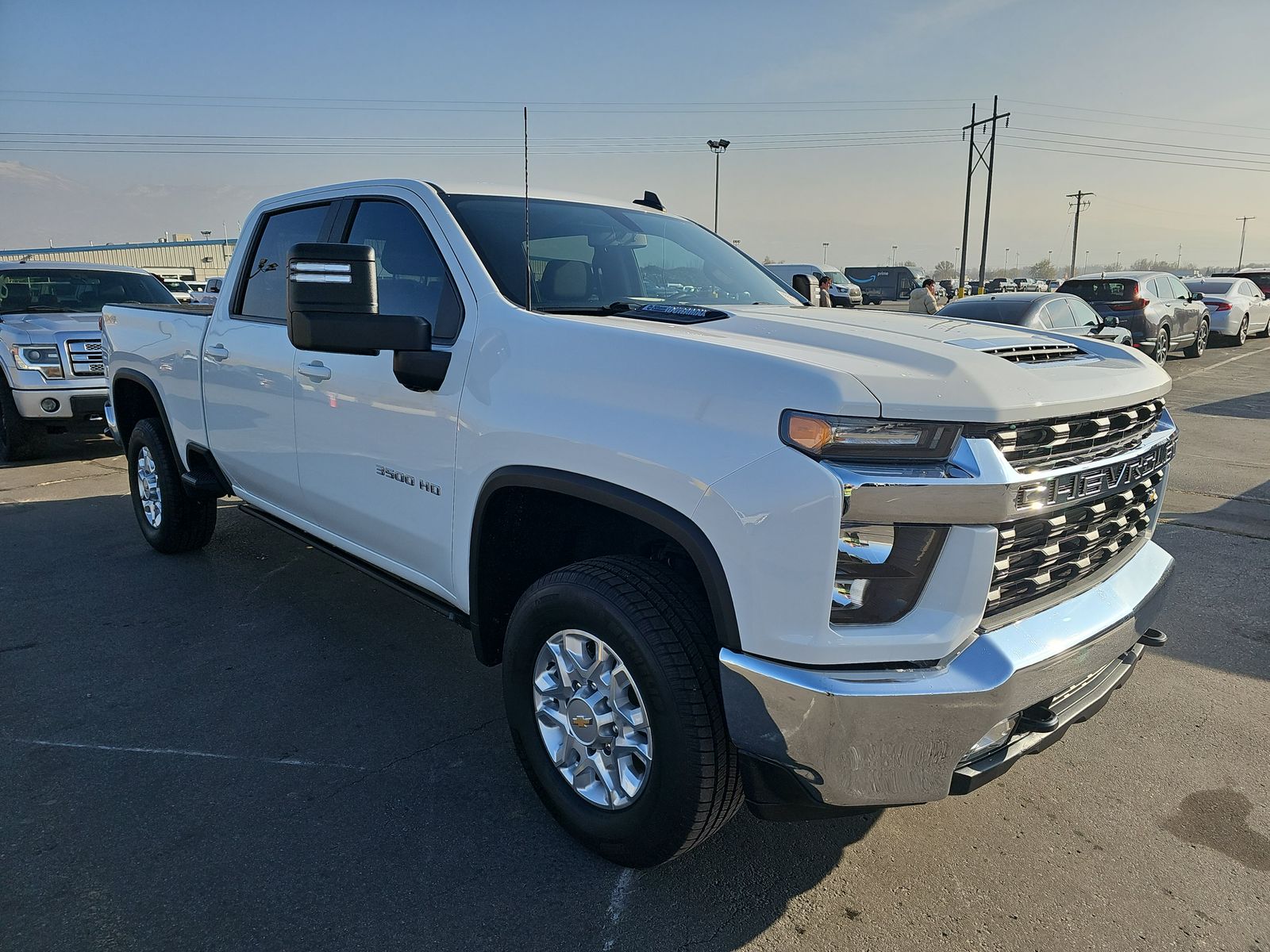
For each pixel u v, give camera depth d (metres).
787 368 1.96
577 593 2.31
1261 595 4.62
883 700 1.87
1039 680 2.01
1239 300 20.55
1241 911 2.31
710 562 2.00
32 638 4.04
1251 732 3.25
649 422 2.14
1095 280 15.59
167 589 4.69
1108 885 2.41
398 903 2.30
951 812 2.76
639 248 3.35
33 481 7.46
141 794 2.80
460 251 2.88
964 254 40.50
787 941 2.19
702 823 2.19
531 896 2.34
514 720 2.64
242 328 3.95
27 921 2.21
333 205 3.54
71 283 9.39
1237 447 8.77
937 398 1.89
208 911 2.26
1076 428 2.15
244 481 4.18
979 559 1.91
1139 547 2.67
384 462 3.06
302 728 3.24
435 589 3.01
